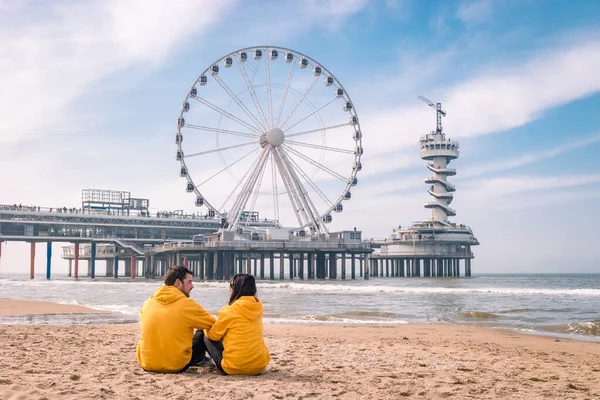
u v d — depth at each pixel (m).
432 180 152.75
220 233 96.12
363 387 7.92
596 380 8.85
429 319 23.53
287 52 85.50
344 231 99.94
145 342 8.63
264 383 7.98
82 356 10.43
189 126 84.12
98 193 129.25
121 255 152.00
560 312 27.20
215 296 43.44
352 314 25.50
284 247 94.44
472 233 157.25
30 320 21.11
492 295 44.84
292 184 87.88
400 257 155.00
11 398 6.74
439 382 8.40
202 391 7.36
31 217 116.38
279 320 22.50
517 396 7.55
